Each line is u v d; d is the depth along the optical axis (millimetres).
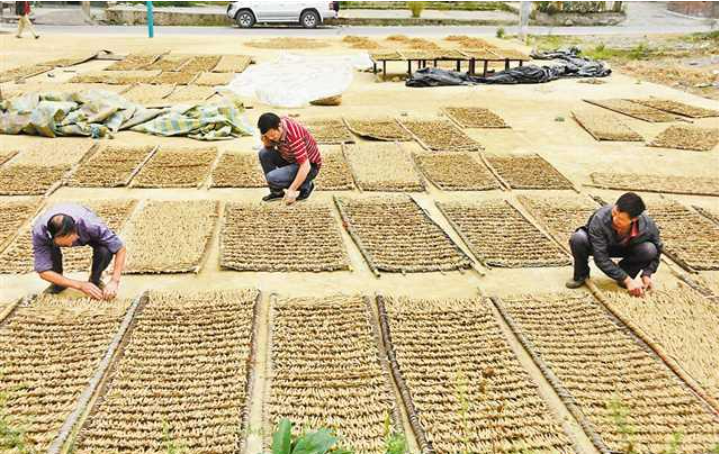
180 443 3086
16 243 5133
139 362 3688
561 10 26375
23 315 4086
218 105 8688
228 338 3930
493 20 25969
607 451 3102
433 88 12109
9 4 24656
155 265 4773
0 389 3432
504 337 4020
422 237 5414
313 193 6379
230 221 5609
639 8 29859
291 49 17141
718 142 8500
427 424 3264
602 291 4578
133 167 6980
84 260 4840
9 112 8234
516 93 11719
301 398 3438
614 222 4379
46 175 6656
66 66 13625
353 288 4629
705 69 14922
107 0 26172
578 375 3691
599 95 11609
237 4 22578
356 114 9773
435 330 4082
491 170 7199
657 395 3535
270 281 4688
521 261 5043
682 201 6508
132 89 11008
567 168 7445
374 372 3662
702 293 4629
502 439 3184
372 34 21297
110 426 3193
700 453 3098
